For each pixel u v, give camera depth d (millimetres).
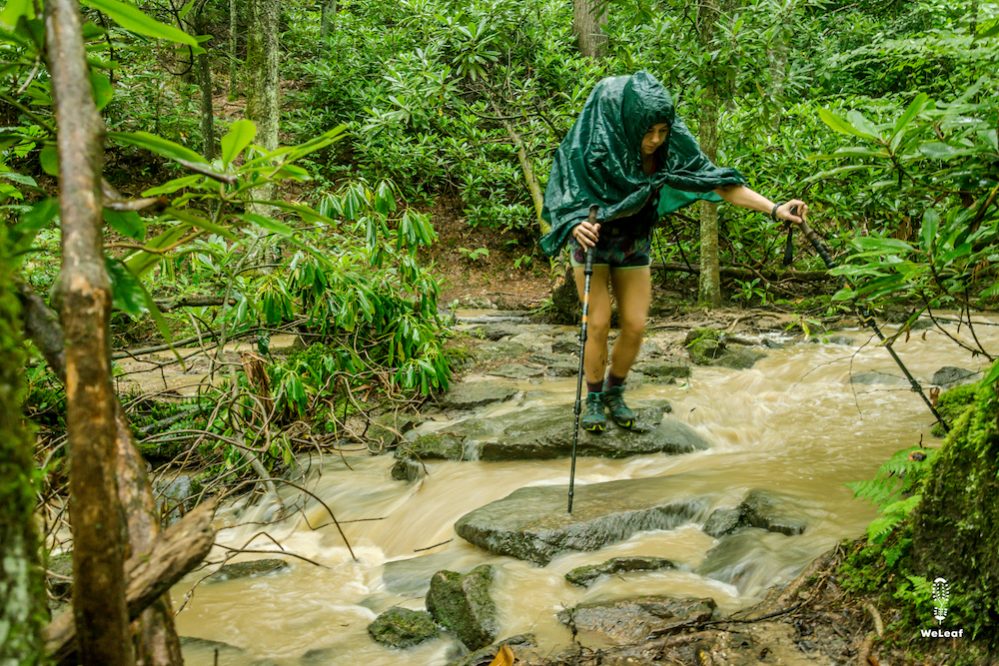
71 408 877
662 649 2432
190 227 1408
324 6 15820
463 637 2838
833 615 2451
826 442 4484
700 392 5703
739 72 7934
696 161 4023
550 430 4672
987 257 2018
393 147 12289
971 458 2201
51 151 1425
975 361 5859
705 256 8773
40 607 856
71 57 960
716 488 3752
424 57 9938
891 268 2125
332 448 5293
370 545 4074
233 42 15000
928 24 11180
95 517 880
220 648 2969
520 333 8336
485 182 13148
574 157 4031
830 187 8203
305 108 14211
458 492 4230
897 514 2590
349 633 3027
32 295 1112
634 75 3977
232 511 4539
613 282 4320
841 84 12188
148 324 7480
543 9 12523
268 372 5129
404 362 5852
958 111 1985
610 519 3516
